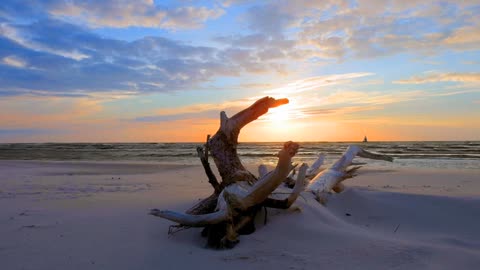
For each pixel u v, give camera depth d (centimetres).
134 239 378
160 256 330
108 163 1691
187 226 384
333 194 630
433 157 2192
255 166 1431
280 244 349
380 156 780
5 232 402
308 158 2241
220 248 347
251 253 331
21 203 586
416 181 939
